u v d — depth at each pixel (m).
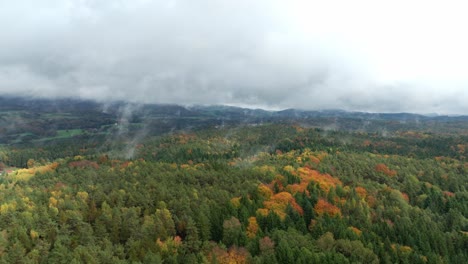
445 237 133.12
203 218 120.06
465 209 165.75
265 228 123.44
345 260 103.94
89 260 94.38
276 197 150.25
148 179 161.75
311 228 130.62
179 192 143.75
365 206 157.00
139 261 97.00
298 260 100.06
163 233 116.19
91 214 126.25
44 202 131.62
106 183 156.88
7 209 119.06
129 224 117.81
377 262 107.75
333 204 153.62
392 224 149.00
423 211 161.75
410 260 114.00
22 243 102.06
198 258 104.75
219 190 151.00
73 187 152.12
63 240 106.25
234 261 103.69
